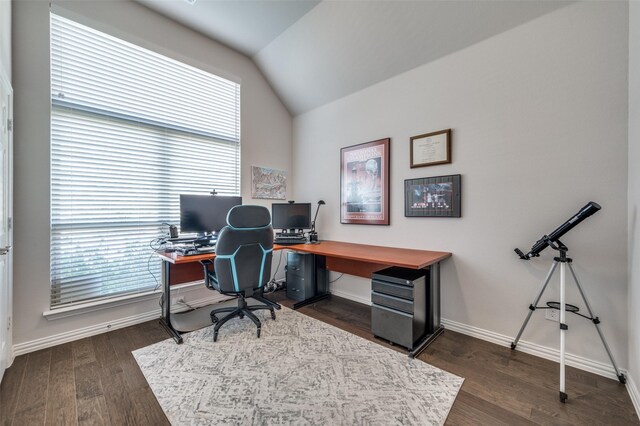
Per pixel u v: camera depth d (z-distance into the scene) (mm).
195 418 1381
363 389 1592
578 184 1785
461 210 2311
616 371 1625
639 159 1444
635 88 1502
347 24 2578
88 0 2289
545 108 1900
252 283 2314
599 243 1719
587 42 1739
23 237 2002
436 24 2244
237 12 2666
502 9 1981
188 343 2135
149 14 2629
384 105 2857
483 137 2184
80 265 2305
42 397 1529
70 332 2197
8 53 1825
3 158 1682
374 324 2234
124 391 1581
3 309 1683
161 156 2768
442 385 1626
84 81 2305
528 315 1878
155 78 2719
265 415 1399
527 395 1545
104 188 2418
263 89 3623
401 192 2730
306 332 2326
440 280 2441
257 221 2266
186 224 2584
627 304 1629
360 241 3109
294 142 3922
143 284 2641
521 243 2018
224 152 3262
